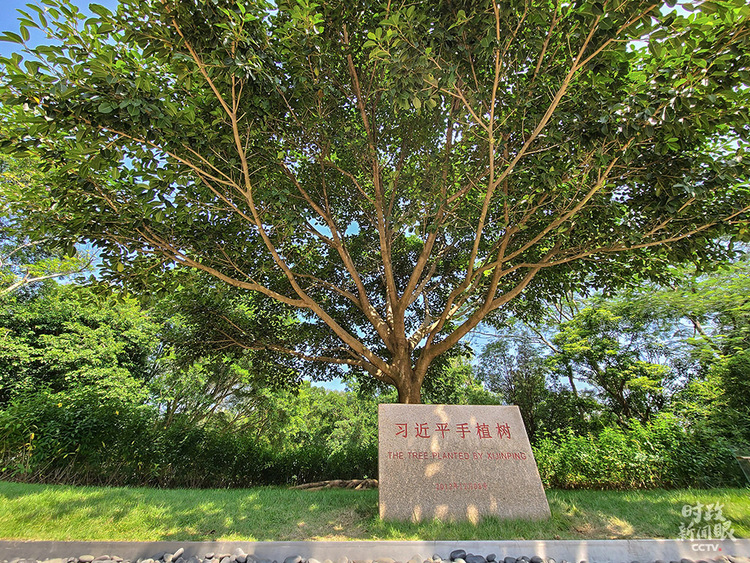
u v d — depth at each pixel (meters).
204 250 6.61
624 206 6.43
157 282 6.60
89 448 7.16
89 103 4.01
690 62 4.29
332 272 9.43
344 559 3.45
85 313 12.64
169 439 7.95
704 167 5.29
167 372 13.72
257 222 5.70
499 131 5.82
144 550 3.54
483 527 4.17
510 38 4.48
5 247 12.86
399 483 4.70
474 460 4.96
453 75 4.09
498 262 6.64
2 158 10.82
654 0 3.55
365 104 6.57
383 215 7.57
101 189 5.32
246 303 9.75
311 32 4.77
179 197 5.83
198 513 4.66
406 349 7.68
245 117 5.27
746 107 4.32
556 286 8.35
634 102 4.49
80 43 4.18
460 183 7.32
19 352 10.91
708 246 6.18
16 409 7.12
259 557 3.51
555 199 6.09
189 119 4.66
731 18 3.84
